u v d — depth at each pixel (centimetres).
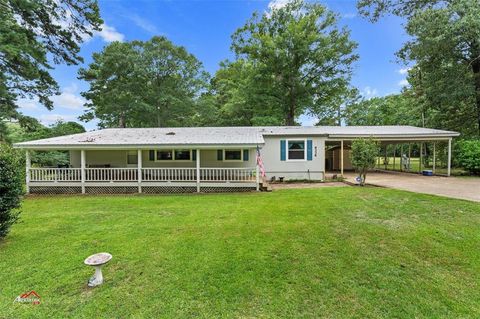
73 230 555
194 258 408
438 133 1343
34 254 432
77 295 314
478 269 354
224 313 276
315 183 1216
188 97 2972
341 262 384
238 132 1326
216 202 832
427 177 1342
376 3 1666
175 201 864
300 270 363
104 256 344
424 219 569
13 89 1480
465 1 1279
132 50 2648
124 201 875
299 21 2177
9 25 1191
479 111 1580
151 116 2853
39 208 777
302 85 2289
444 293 302
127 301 300
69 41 1408
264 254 418
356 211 653
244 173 1152
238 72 2491
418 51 1496
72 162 1306
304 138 1310
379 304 285
